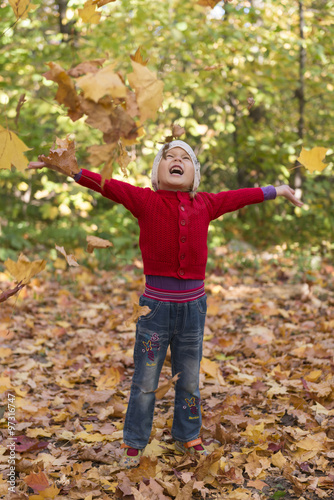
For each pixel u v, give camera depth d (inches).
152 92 57.9
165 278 88.0
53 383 134.4
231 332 171.0
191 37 265.4
